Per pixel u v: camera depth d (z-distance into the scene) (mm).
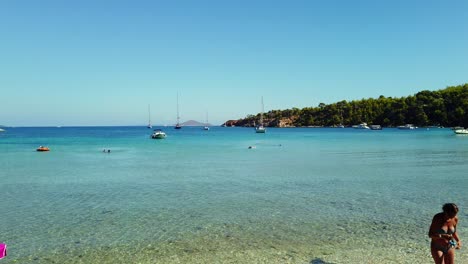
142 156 57750
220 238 15648
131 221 18344
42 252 14203
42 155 60219
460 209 20125
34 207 21578
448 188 26766
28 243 15219
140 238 15750
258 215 19297
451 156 52750
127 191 26656
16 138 130000
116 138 130000
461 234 15773
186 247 14633
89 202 22859
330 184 29094
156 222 18125
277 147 78938
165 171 38406
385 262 12961
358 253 13836
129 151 68938
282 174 35312
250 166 42625
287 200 22969
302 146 81875
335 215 19172
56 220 18641
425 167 39781
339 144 87812
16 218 19062
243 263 12969
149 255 13828
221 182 30594
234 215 19312
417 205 21312
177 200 23250
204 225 17547
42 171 38969
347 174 34906
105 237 15914
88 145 88938
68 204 22328
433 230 10648
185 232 16500
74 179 32969
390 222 17828
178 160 50781
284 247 14523
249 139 120125
